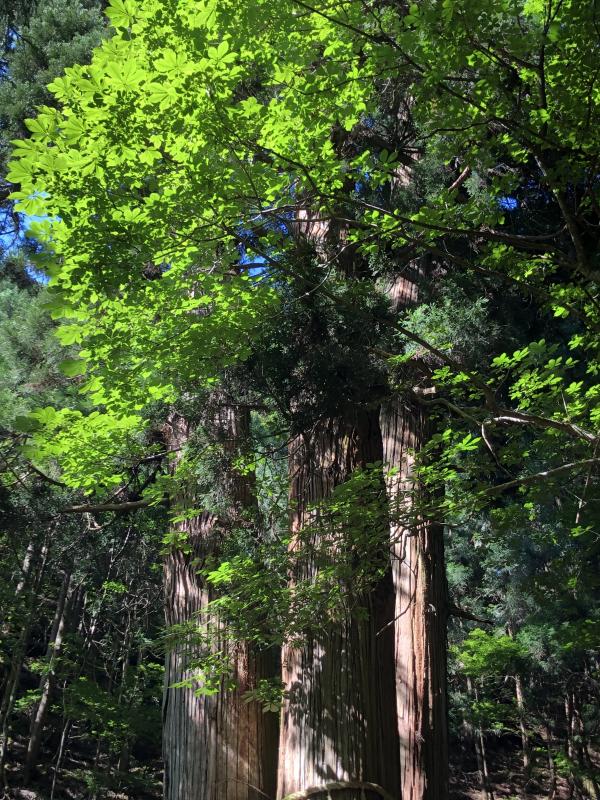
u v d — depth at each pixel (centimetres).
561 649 1517
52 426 565
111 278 389
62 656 1741
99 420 568
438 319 685
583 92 404
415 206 703
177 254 425
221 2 369
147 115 369
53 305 421
